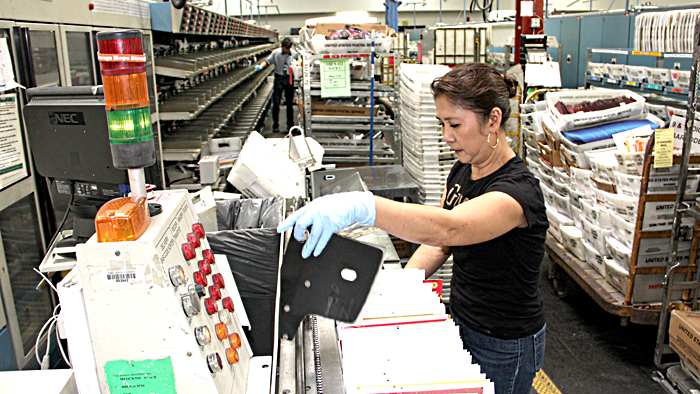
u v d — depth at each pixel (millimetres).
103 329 854
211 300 978
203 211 1474
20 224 1655
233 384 977
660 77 4285
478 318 1377
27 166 1691
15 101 1608
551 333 3059
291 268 965
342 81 3637
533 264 1310
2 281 1511
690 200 2344
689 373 2328
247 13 16891
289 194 2105
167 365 871
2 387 1079
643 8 5957
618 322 3178
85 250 812
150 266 824
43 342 1715
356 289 910
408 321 1199
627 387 2533
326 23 3836
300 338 1245
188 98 3531
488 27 7523
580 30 7301
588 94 3461
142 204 871
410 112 3281
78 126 1300
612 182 2742
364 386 943
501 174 1291
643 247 2479
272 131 9633
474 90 1198
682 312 2350
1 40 1521
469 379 990
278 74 9234
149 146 951
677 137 2561
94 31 2217
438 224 1033
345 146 3807
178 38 4773
